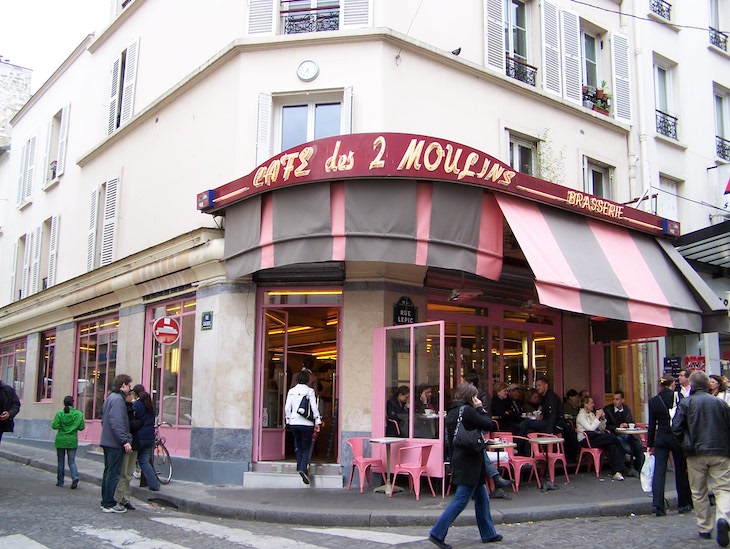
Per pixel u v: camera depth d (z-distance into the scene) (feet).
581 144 46.91
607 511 28.58
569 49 47.44
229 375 36.52
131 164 49.90
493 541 23.32
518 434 36.14
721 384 33.60
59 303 56.70
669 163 52.54
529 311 43.24
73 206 59.57
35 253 66.95
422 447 31.55
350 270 35.96
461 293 36.32
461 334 39.42
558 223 35.78
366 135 31.40
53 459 49.88
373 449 34.32
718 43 59.67
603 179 49.14
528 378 42.55
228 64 40.14
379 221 31.27
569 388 44.52
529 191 34.30
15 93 92.53
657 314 37.01
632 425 38.04
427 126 38.50
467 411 22.90
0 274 77.41
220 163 39.63
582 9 49.01
